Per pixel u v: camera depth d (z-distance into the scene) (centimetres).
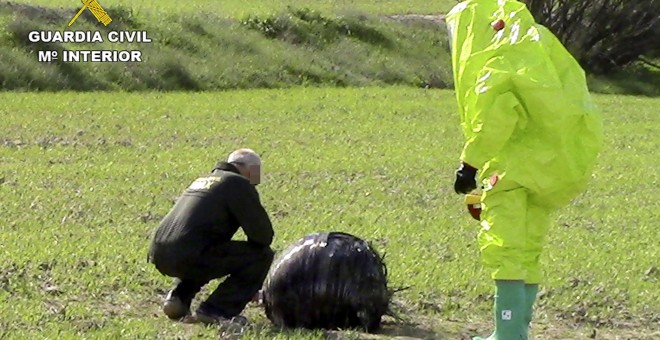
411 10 6462
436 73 5203
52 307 1227
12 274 1357
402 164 2588
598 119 1071
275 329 1181
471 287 1433
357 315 1184
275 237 1672
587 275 1556
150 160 2461
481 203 1077
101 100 3556
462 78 1071
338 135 3084
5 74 3750
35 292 1283
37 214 1781
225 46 4616
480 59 1062
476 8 1084
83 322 1164
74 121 3062
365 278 1187
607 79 5856
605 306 1416
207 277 1188
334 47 5056
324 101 3934
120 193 2025
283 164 2488
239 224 1198
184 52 4397
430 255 1606
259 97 3934
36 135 2777
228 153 2622
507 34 1060
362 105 3878
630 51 5953
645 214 2123
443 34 5672
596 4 5828
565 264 1606
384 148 2861
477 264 1559
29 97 3500
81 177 2186
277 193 2108
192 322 1188
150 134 2905
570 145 1052
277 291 1186
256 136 2967
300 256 1191
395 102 4044
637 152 3123
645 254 1723
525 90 1031
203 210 1174
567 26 5875
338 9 5894
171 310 1195
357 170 2466
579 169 1053
